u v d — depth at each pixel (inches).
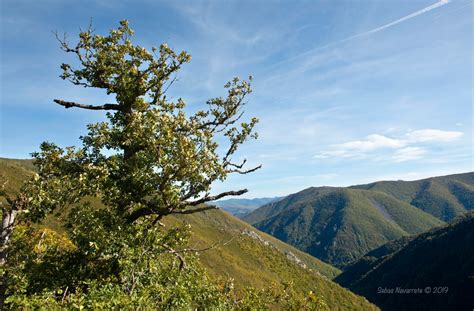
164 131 593.0
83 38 634.8
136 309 433.4
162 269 647.1
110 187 579.5
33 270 561.9
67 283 566.3
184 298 546.9
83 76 649.0
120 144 625.6
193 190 587.8
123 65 653.3
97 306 403.5
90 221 553.0
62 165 549.3
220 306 668.1
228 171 617.0
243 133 657.6
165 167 558.9
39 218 529.0
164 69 668.7
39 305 417.1
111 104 659.4
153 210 598.2
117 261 562.9
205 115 690.2
